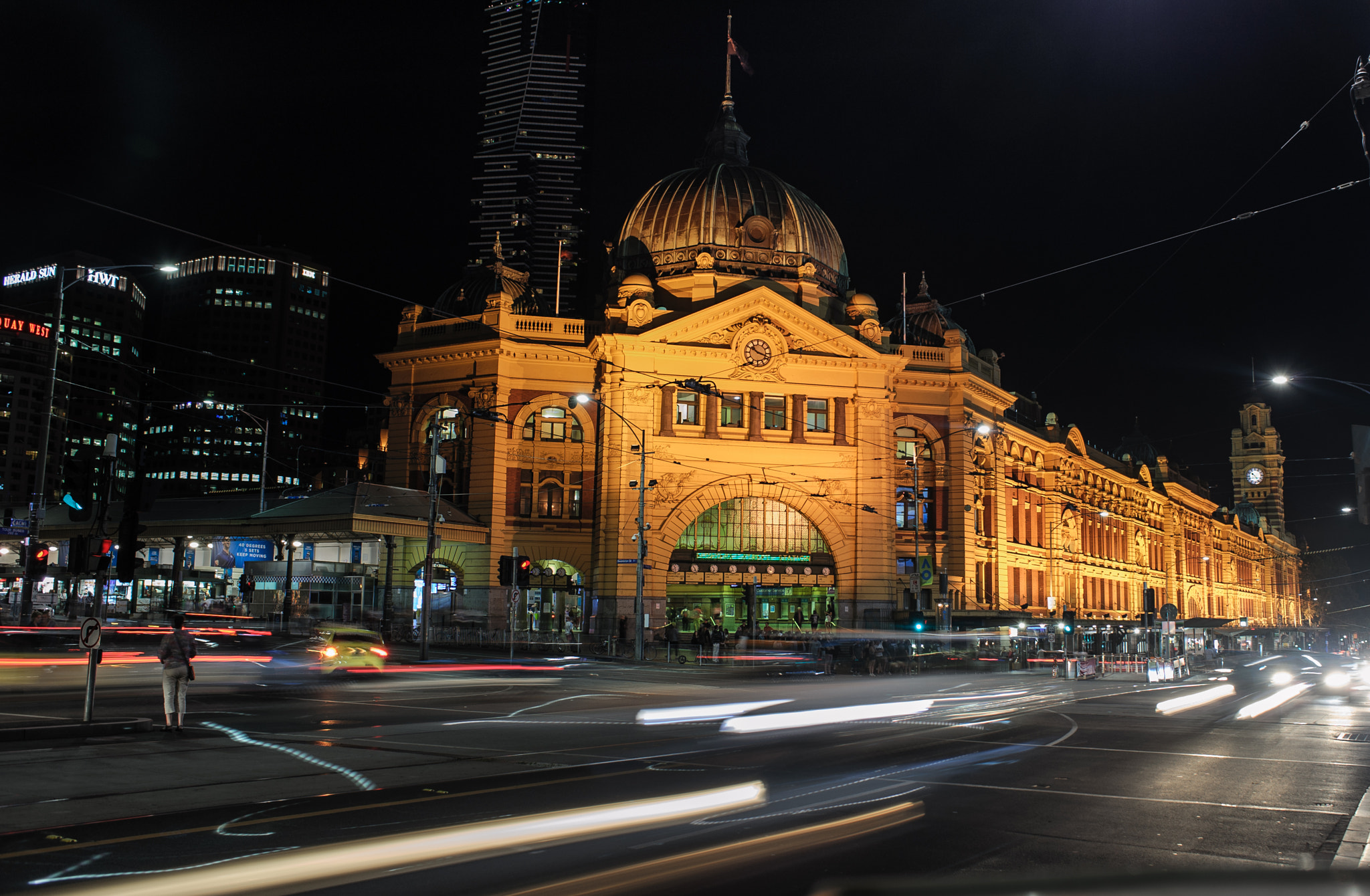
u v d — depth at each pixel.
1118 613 97.25
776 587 64.00
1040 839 10.77
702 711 24.50
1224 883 2.33
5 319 161.88
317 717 22.47
